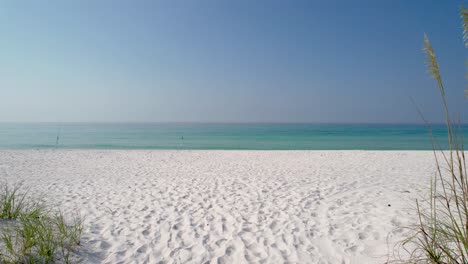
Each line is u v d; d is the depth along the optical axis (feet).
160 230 12.13
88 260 8.96
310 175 25.22
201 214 14.33
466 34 5.86
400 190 18.33
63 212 14.35
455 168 25.80
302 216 13.78
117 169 29.89
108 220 13.29
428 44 6.09
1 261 7.59
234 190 19.58
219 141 93.35
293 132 159.33
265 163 34.19
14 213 10.95
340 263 9.05
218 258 9.60
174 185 21.45
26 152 44.83
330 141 93.04
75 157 40.19
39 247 8.54
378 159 36.35
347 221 12.80
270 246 10.50
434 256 6.94
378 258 9.03
